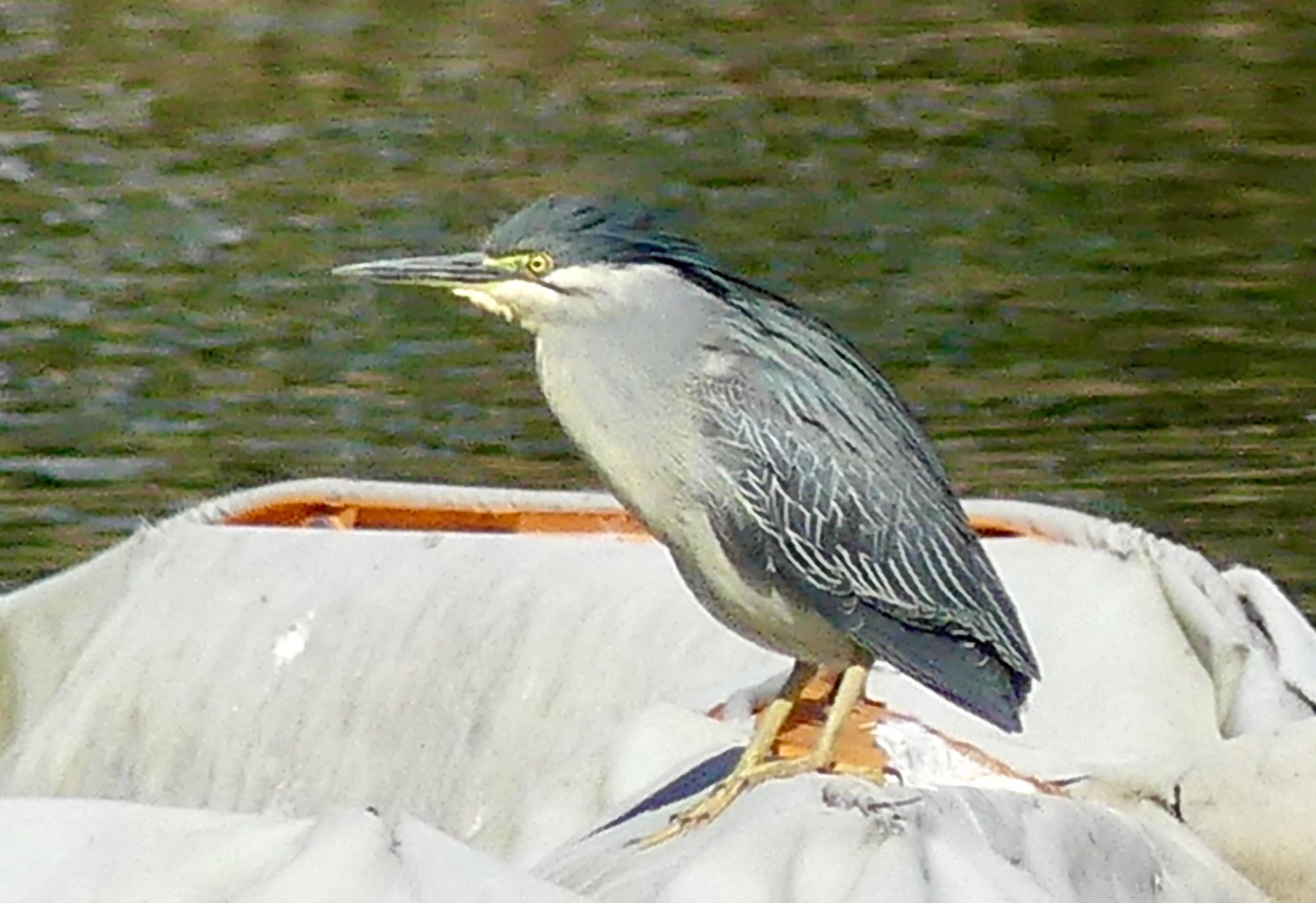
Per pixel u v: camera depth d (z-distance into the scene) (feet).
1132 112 101.04
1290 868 27.17
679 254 27.73
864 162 93.45
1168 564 35.70
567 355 27.50
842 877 20.57
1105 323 71.97
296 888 18.84
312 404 63.87
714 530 27.32
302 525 41.24
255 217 83.82
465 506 40.55
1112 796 28.17
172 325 70.54
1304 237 81.87
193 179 89.45
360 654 37.88
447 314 71.51
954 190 89.04
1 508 56.24
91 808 20.53
